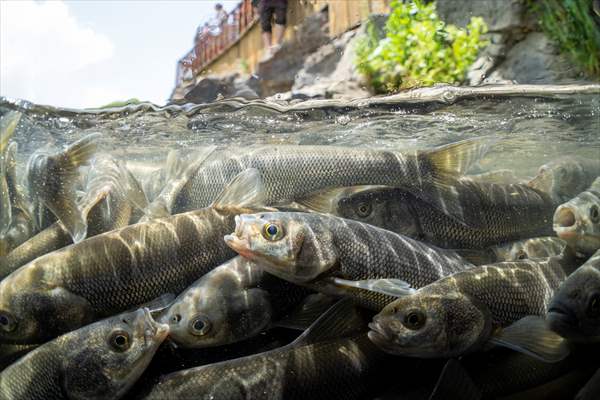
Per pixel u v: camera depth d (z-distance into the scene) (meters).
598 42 0.59
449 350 0.17
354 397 0.18
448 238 0.27
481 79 0.65
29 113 0.36
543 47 0.64
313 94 0.62
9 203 0.26
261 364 0.17
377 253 0.19
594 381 0.18
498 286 0.18
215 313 0.18
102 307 0.19
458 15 0.72
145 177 0.31
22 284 0.19
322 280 0.19
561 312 0.17
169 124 0.39
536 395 0.18
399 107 0.39
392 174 0.28
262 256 0.18
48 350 0.17
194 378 0.17
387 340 0.17
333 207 0.27
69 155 0.25
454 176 0.29
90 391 0.16
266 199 0.28
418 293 0.17
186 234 0.20
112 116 0.37
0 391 0.16
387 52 0.67
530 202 0.29
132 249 0.20
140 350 0.16
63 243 0.24
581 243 0.22
